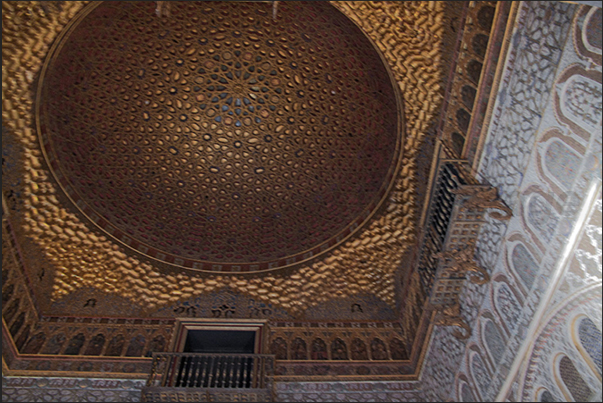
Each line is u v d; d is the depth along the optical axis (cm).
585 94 514
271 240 1016
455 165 740
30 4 717
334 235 974
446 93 761
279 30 935
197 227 1016
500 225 668
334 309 946
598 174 500
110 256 925
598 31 496
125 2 828
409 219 890
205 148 1037
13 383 772
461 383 752
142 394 751
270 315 934
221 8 900
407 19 732
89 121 927
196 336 908
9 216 806
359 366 866
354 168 986
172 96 987
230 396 759
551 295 574
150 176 1005
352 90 941
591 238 516
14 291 815
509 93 640
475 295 734
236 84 998
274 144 1040
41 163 847
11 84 767
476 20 670
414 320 877
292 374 844
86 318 888
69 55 831
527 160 607
